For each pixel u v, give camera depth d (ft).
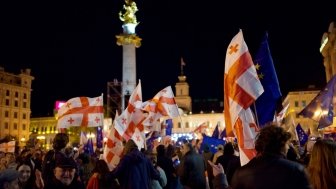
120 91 249.34
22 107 333.83
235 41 28.45
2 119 313.32
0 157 43.55
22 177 28.50
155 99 66.80
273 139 15.65
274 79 30.14
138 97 56.59
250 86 27.07
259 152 16.10
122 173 30.99
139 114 55.67
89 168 45.47
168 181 38.99
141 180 30.99
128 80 218.38
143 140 54.90
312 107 41.14
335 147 16.83
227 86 28.48
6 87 319.47
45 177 28.43
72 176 19.86
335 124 81.51
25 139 331.77
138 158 31.58
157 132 77.61
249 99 26.91
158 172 34.01
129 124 54.49
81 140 84.79
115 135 50.93
